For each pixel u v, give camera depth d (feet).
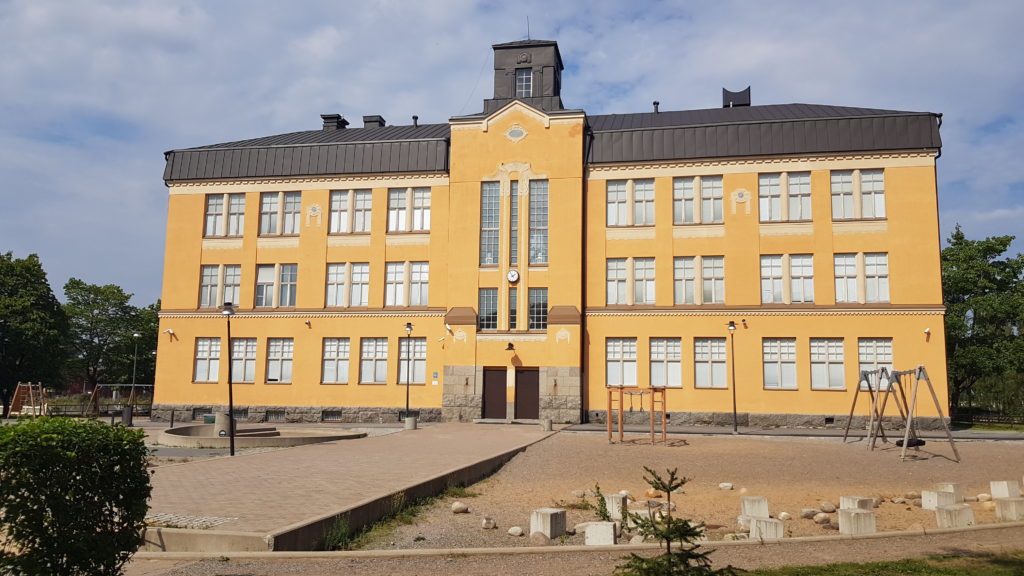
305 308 145.69
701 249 133.80
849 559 37.29
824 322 127.24
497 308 137.39
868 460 80.89
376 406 140.97
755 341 129.08
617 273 136.77
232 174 150.92
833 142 129.90
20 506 24.47
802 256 130.72
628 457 82.58
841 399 124.98
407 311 142.31
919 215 126.21
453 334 136.56
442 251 142.92
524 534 44.83
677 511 55.21
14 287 203.72
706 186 135.64
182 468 66.03
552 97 148.36
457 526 47.47
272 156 150.30
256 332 146.41
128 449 28.12
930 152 126.52
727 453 85.76
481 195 140.97
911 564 35.45
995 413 183.11
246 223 149.79
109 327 261.24
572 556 37.73
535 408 133.69
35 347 199.31
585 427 121.08
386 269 145.28
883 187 128.88
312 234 147.64
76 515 25.93
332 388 142.72
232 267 150.00
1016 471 73.87
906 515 53.57
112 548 27.22
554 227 136.77
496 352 135.03
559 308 133.69
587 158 139.23
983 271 174.91
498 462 75.72
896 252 126.52
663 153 136.46
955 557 37.37
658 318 133.08
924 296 124.47
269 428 119.85
